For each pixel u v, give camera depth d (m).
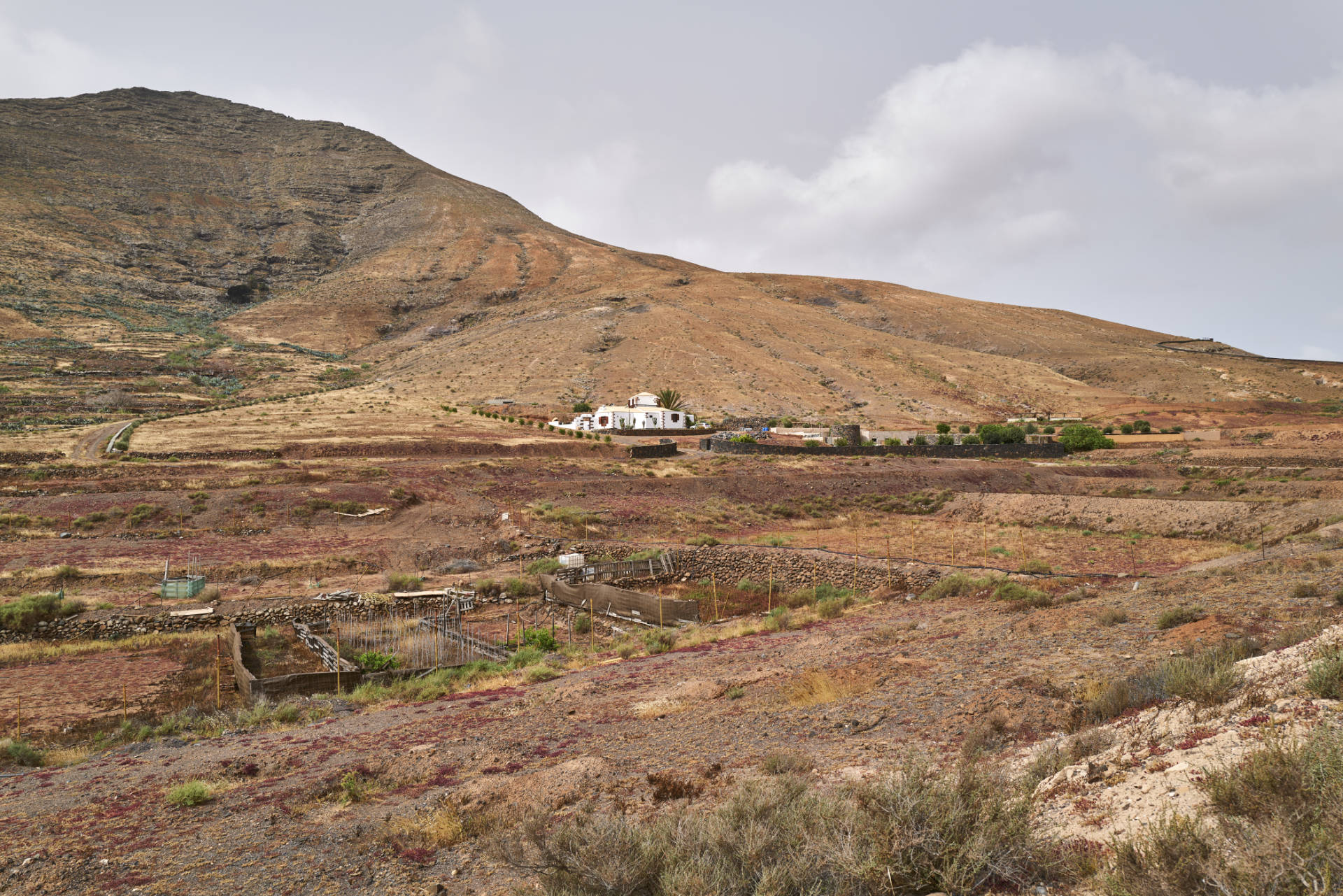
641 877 5.80
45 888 8.24
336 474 57.69
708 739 11.52
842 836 5.61
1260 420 111.38
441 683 21.47
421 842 8.56
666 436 100.31
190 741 17.22
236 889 7.80
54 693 22.58
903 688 12.58
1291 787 4.74
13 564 36.50
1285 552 29.88
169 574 36.16
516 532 45.88
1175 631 13.38
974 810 5.43
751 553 39.09
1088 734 7.80
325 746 14.74
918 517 58.69
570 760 10.87
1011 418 134.88
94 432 76.44
